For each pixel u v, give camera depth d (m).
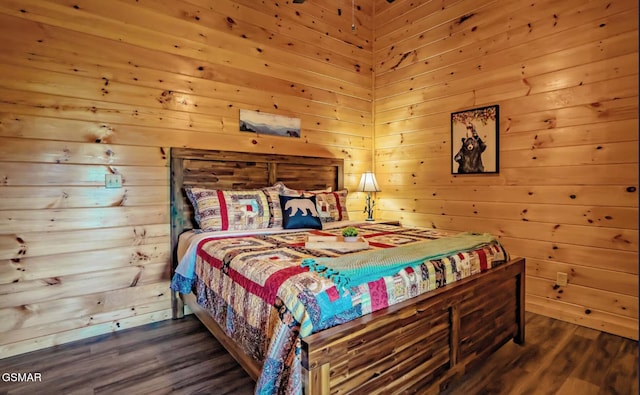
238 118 3.10
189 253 2.35
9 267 2.12
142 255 2.61
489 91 3.08
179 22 2.76
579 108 2.54
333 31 3.82
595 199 2.48
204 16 2.89
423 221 3.68
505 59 2.96
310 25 3.62
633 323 2.31
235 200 2.71
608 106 2.40
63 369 1.96
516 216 2.91
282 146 3.41
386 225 3.17
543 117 2.73
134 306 2.58
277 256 1.79
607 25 2.40
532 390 1.77
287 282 1.40
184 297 2.65
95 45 2.39
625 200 2.34
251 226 2.72
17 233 2.14
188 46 2.81
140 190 2.59
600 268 2.46
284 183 3.40
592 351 2.16
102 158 2.43
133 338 2.36
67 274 2.31
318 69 3.69
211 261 2.07
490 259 2.07
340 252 1.88
